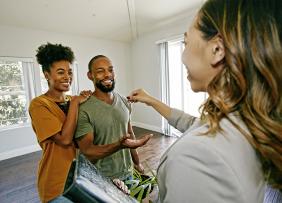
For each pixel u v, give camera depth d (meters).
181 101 4.37
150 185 1.10
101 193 0.51
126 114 1.29
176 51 4.33
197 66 0.42
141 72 5.03
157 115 4.73
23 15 3.19
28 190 2.39
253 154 0.35
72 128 1.05
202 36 0.40
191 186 0.34
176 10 3.50
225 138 0.34
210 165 0.33
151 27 4.28
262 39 0.33
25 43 3.60
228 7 0.36
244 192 0.33
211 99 0.39
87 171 0.60
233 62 0.35
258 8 0.34
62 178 1.03
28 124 3.69
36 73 3.75
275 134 0.33
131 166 1.34
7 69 3.50
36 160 3.30
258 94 0.34
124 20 3.89
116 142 1.11
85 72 4.50
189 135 0.38
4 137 3.42
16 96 3.62
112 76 1.25
